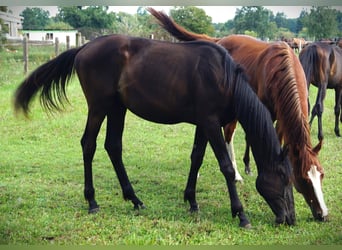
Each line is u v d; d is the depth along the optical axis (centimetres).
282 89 385
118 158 436
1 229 371
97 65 410
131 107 411
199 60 381
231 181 384
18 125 782
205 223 387
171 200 454
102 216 406
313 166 353
